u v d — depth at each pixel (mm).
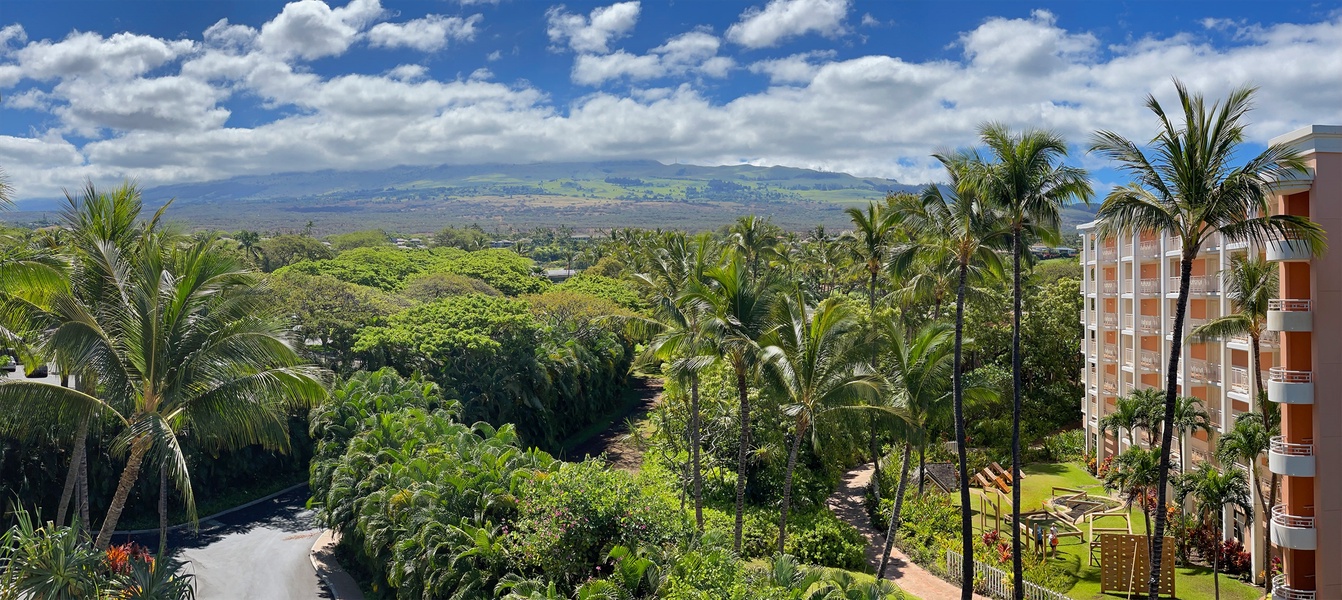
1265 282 27000
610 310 66188
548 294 69375
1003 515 37656
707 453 40250
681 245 42656
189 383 21422
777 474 39625
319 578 33344
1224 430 32781
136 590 20234
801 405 28203
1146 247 41188
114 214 29375
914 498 39438
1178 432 33719
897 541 37312
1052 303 58031
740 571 22781
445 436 36344
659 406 46156
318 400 23641
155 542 37594
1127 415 33750
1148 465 30188
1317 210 24109
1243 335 31594
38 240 34219
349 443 37312
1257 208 22672
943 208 29625
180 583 21719
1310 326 24797
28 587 18125
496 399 50281
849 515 41562
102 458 39250
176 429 21656
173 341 21266
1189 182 21844
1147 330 41562
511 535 25484
